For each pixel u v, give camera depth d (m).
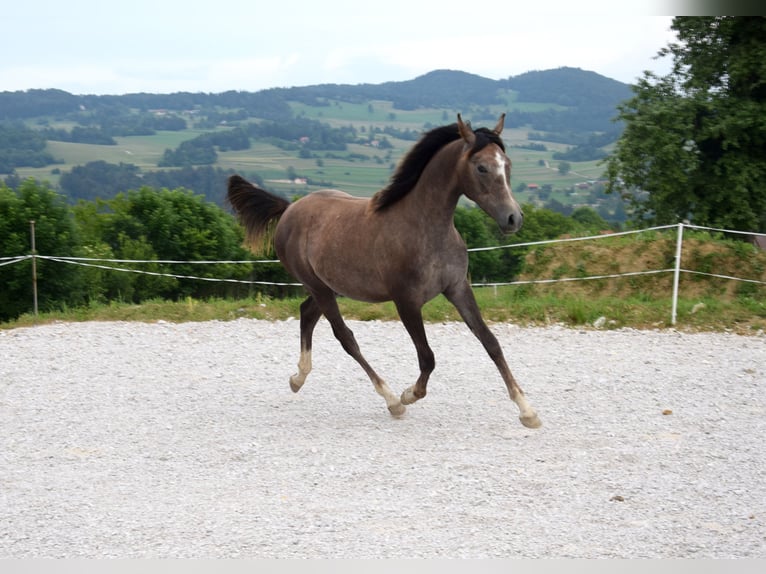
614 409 7.38
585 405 7.52
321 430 6.93
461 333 11.15
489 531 4.72
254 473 5.84
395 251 6.61
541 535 4.65
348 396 8.09
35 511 5.15
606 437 6.54
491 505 5.13
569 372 8.84
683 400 7.66
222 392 8.28
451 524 4.83
